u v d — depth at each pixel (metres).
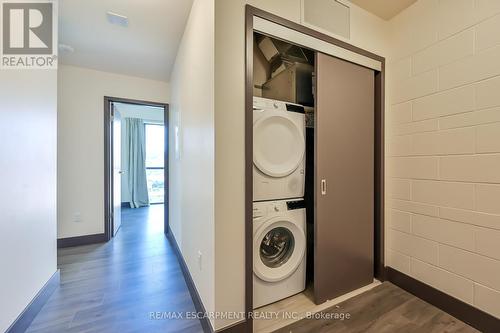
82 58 2.71
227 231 1.25
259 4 1.31
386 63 1.93
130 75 3.22
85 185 2.99
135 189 5.54
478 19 1.38
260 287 1.59
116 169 3.57
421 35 1.69
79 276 2.10
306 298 1.72
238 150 1.28
